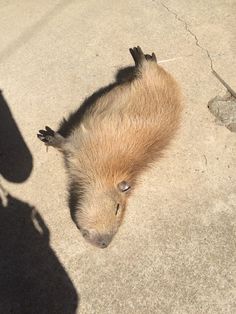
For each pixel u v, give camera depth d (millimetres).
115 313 775
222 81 1012
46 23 1084
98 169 860
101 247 802
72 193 882
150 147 868
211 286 800
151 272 810
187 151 933
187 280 805
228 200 884
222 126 963
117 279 803
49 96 981
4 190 873
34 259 817
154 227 854
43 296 788
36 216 855
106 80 1010
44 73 1011
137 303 784
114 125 870
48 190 881
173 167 917
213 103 984
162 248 833
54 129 946
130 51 980
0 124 942
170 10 1114
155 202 881
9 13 1103
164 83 907
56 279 801
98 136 874
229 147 942
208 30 1083
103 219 807
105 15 1103
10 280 798
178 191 894
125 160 854
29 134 933
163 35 1074
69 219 856
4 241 829
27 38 1058
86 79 1007
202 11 1113
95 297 788
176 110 899
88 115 916
